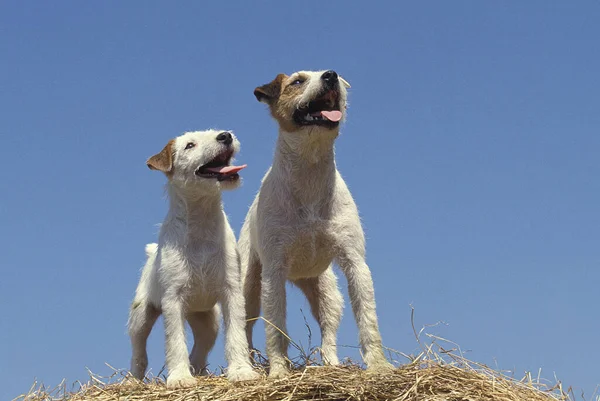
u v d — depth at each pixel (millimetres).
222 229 2221
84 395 2033
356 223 2178
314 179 2158
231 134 2230
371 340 2111
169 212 2223
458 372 1912
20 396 2049
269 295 2160
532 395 1905
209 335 2312
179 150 2207
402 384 1896
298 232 2162
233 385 1970
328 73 2137
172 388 2012
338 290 2332
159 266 2201
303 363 2152
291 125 2152
